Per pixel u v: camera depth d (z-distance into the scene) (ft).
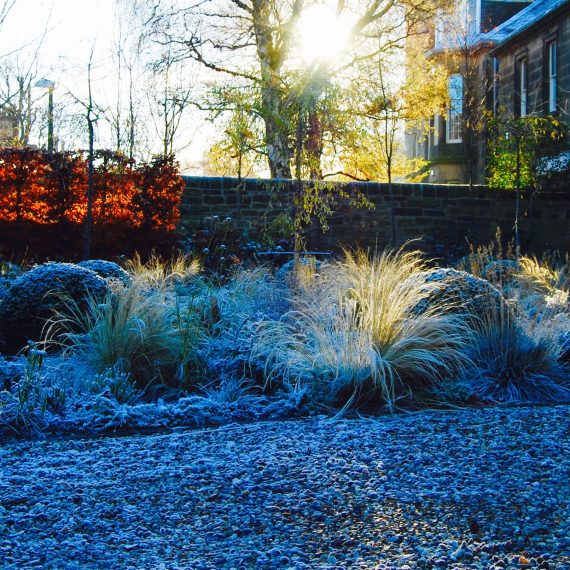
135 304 18.43
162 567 7.45
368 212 49.37
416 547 7.94
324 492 9.61
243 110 34.91
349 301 18.19
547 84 65.16
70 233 39.86
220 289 24.75
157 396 16.93
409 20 62.80
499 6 88.17
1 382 16.26
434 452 11.55
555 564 7.43
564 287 29.07
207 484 10.02
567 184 52.54
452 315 18.70
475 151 81.41
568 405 15.90
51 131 41.11
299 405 15.56
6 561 7.61
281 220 37.42
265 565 7.51
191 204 46.37
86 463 11.27
